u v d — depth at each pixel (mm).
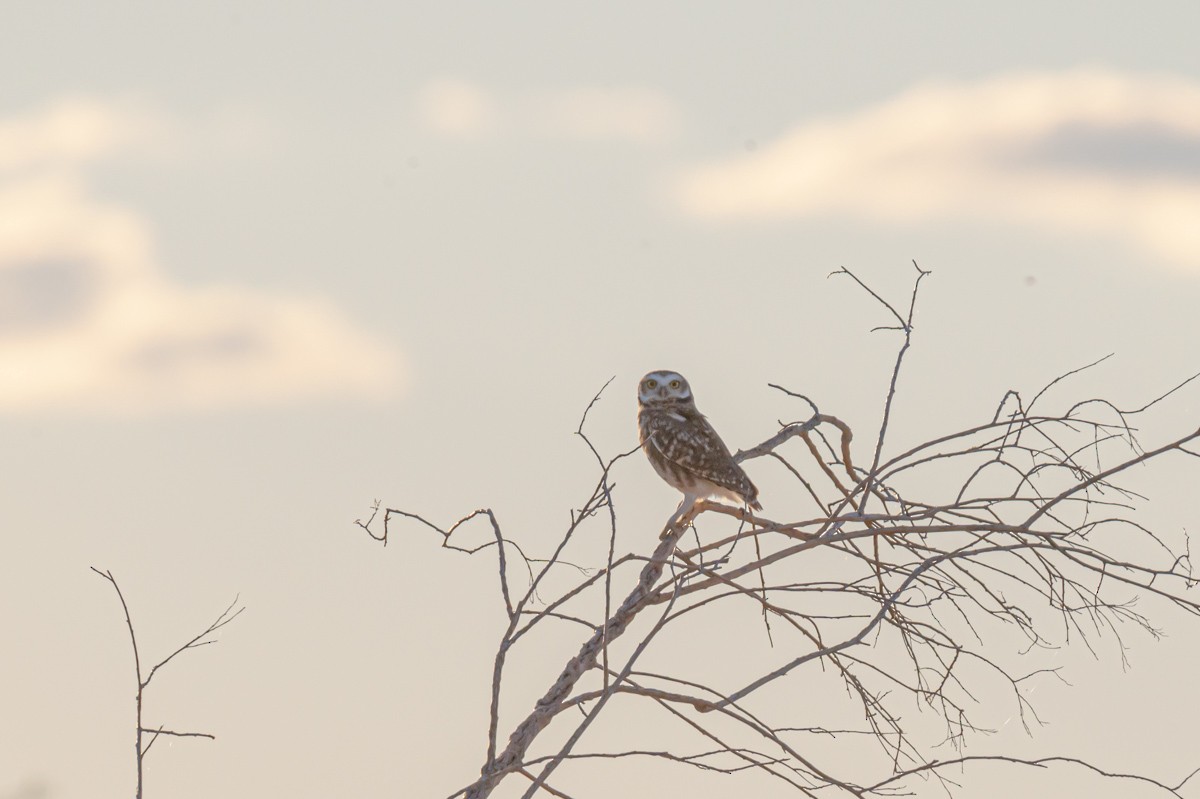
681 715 11391
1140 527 11672
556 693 12320
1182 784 10727
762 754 10914
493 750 10328
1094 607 11609
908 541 12352
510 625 10297
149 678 9859
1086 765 10836
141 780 9797
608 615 10188
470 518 10398
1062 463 12453
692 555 12953
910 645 12016
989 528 11992
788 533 12641
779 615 12062
